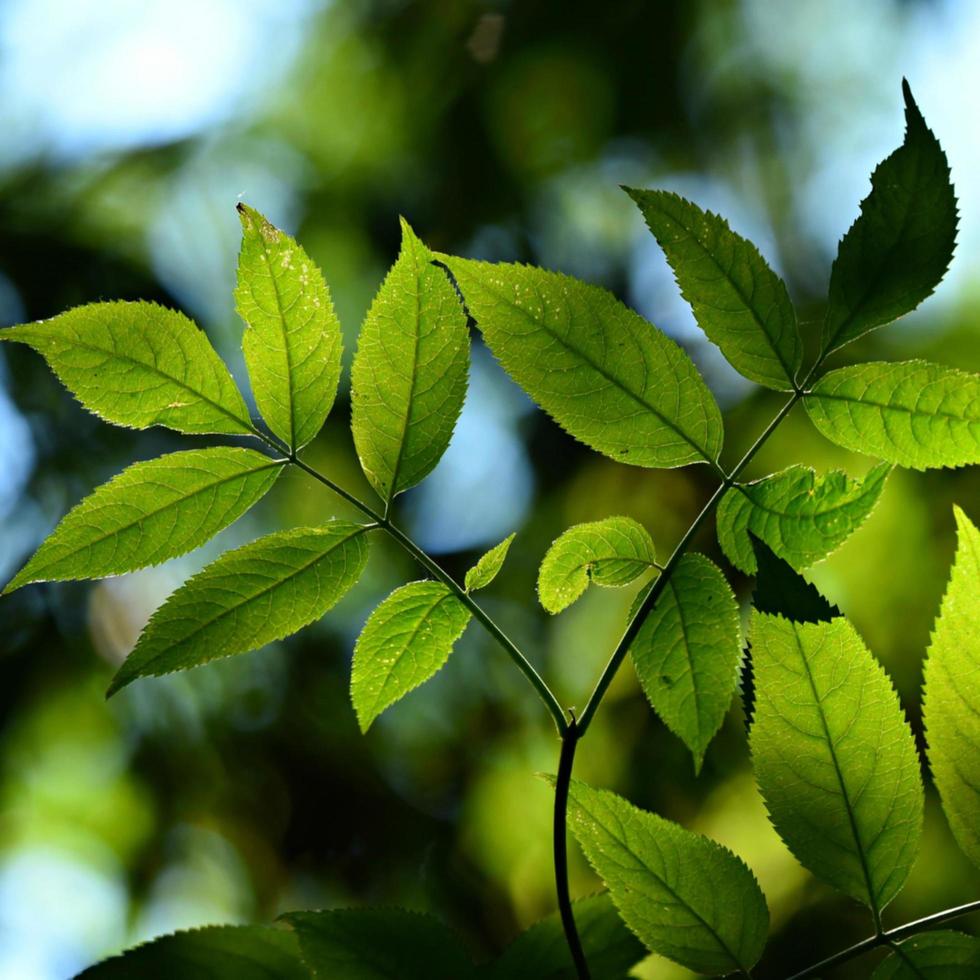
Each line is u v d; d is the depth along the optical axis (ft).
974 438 3.39
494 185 14.02
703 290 3.48
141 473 3.67
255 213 3.69
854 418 3.49
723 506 3.65
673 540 11.71
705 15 14.03
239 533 12.10
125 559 3.63
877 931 3.29
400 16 14.42
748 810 10.39
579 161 14.37
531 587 12.26
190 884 12.13
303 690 12.19
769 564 3.23
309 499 12.14
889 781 3.26
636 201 3.43
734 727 10.62
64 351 3.63
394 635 3.72
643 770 10.92
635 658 3.67
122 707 12.08
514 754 11.99
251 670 12.21
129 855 12.15
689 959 3.35
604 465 12.17
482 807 12.00
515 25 13.94
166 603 3.54
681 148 14.38
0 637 11.81
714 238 3.46
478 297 3.50
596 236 14.39
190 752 12.12
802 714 3.26
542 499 12.46
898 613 10.58
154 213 14.10
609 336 3.51
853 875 3.29
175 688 12.16
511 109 14.17
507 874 11.71
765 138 14.39
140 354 3.71
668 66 13.98
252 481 3.77
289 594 3.64
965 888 8.92
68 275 13.19
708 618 3.66
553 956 3.69
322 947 3.46
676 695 3.67
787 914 9.53
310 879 11.94
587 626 12.00
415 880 11.81
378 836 11.93
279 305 3.75
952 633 3.27
